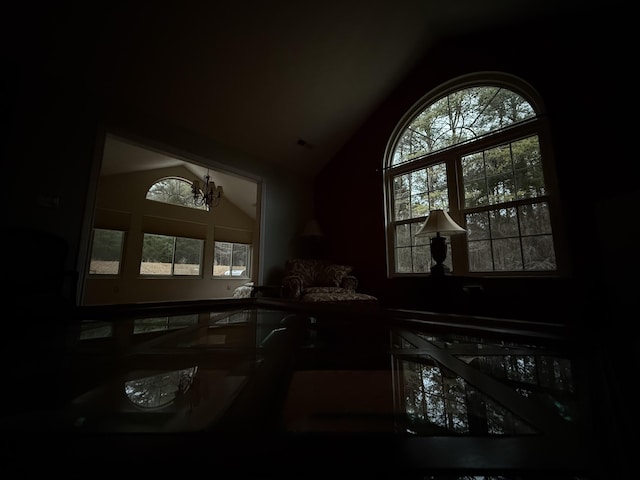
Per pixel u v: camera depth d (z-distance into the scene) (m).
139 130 2.64
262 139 3.54
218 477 0.14
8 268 1.80
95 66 2.23
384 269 3.45
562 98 2.33
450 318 0.67
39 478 0.14
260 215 3.75
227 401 0.26
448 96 3.13
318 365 0.38
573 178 2.22
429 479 0.15
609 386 0.30
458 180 2.93
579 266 2.13
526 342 0.51
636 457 0.17
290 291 3.00
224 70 2.62
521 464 0.17
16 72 1.97
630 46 2.09
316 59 2.81
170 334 0.58
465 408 0.26
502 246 2.59
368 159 3.80
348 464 0.16
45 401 0.25
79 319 0.75
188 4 2.08
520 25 2.62
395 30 2.83
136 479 0.14
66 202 2.15
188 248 5.56
